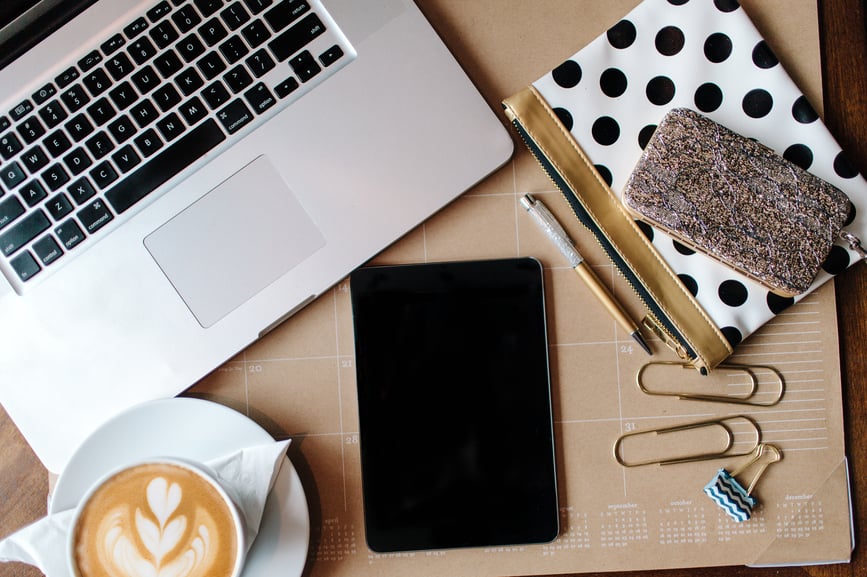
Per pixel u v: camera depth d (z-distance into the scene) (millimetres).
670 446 512
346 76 486
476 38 523
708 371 490
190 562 437
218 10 482
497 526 496
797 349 514
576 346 515
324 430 510
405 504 496
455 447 499
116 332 478
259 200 483
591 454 511
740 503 496
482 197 515
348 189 486
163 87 479
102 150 478
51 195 476
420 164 488
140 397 479
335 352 511
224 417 470
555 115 496
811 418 512
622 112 497
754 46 496
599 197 494
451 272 503
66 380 478
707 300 489
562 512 508
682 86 499
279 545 465
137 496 439
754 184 469
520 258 505
